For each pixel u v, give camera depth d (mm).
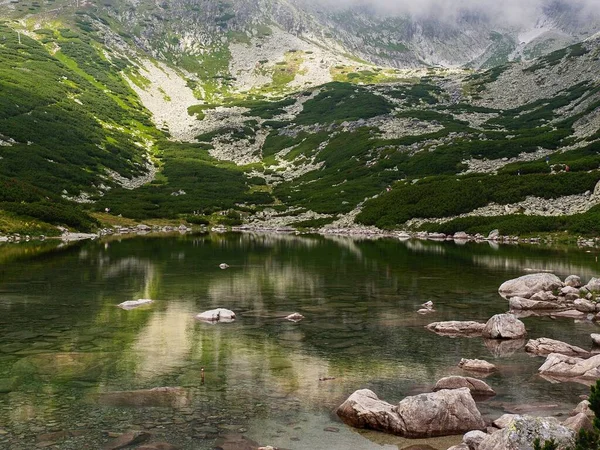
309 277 38656
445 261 48938
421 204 95562
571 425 11211
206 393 14609
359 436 12000
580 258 50750
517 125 145625
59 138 130875
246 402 13969
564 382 15820
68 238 75562
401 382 15773
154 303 28156
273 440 11648
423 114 166250
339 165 138875
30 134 124438
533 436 10000
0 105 131750
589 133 116062
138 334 21250
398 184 111625
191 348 19281
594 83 162750
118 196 115062
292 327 22969
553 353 17891
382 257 52688
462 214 88750
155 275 38969
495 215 84438
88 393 14453
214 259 50281
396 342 20594
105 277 37625
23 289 32219
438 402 12516
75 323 23141
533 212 82250
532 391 14953
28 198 88000
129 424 12383
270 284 35250
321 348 19547
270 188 135125
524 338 21375
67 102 158750
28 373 16172
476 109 170500
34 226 77750
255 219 110812
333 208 109000
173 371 16531
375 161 132625
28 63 177125
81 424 12336
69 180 112312
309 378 16062
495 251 58656
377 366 17391
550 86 179625
